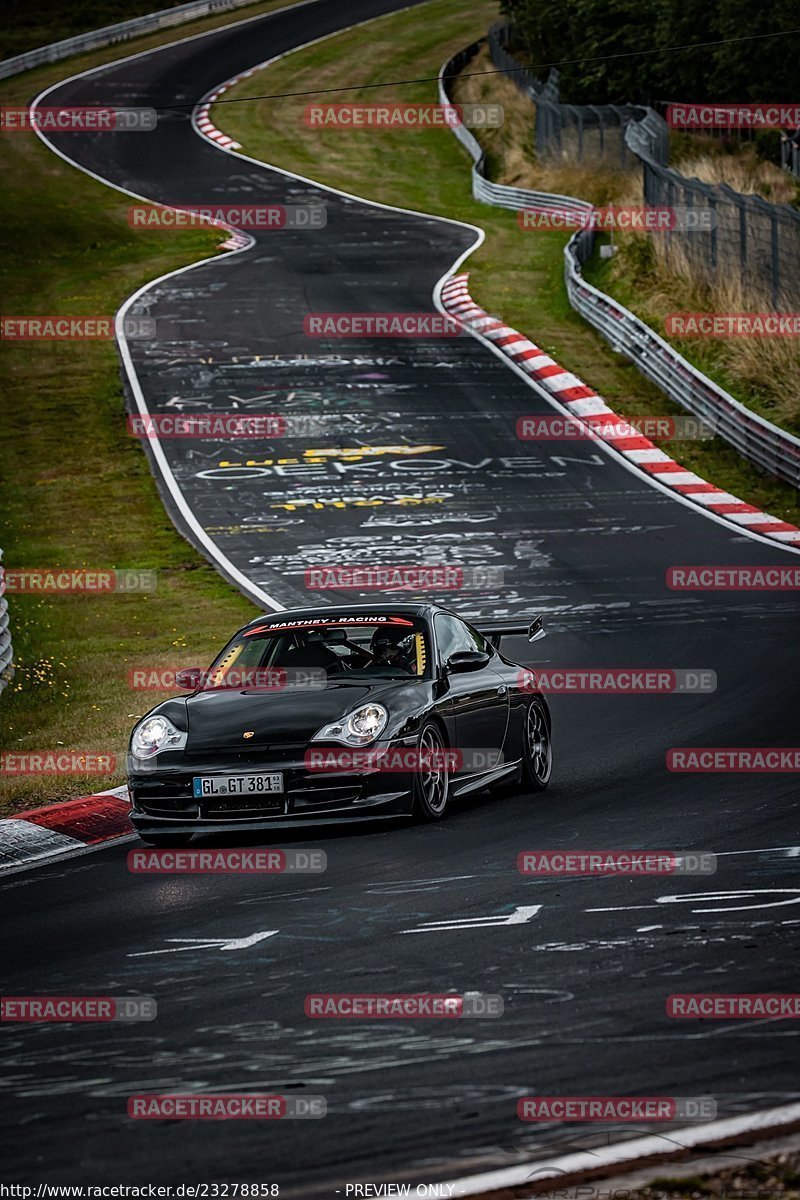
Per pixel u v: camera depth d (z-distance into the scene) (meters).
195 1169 16.08
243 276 156.50
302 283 152.25
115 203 192.25
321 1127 17.06
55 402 118.06
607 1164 15.51
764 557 76.31
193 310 143.50
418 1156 16.09
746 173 172.38
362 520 88.25
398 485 95.25
